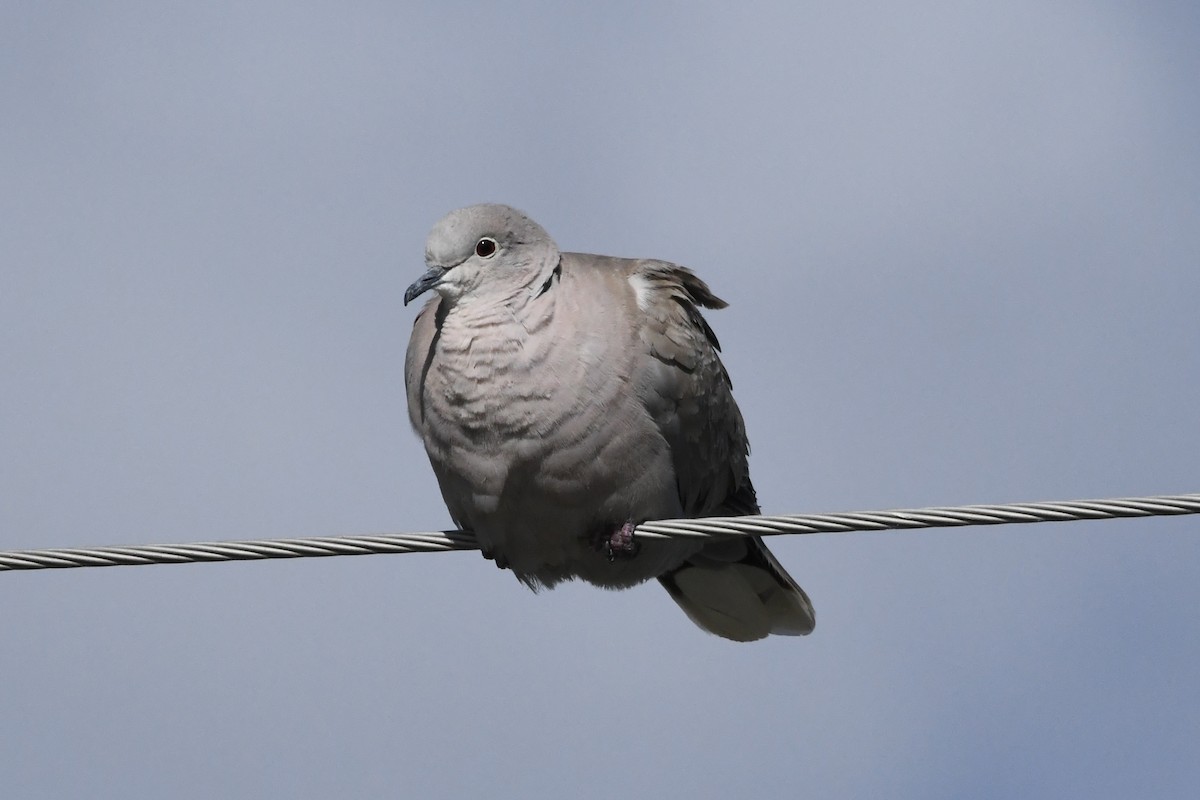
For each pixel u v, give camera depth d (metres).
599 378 12.16
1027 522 10.17
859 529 10.48
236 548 10.71
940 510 10.32
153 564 10.66
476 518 12.70
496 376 12.10
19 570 10.56
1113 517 10.06
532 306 12.23
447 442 12.36
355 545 10.84
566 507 12.50
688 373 12.73
